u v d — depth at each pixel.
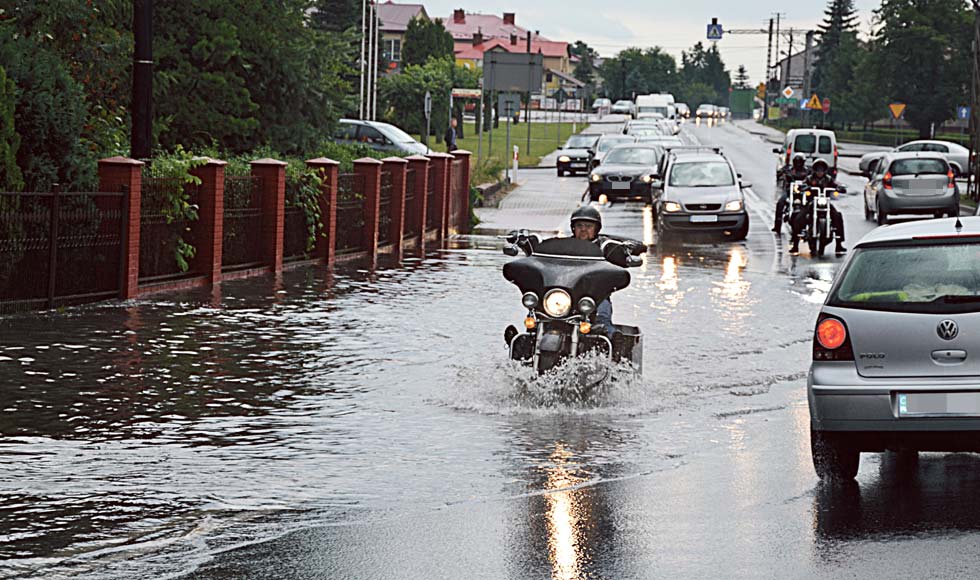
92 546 9.82
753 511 10.86
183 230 25.53
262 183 28.44
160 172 24.84
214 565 9.42
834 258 34.69
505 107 68.81
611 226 45.47
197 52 36.06
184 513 10.73
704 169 42.06
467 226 44.44
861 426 11.34
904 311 11.38
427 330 20.81
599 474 12.20
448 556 9.65
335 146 40.56
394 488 11.62
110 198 22.64
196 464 12.34
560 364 15.40
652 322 22.30
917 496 11.27
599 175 56.22
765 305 24.72
